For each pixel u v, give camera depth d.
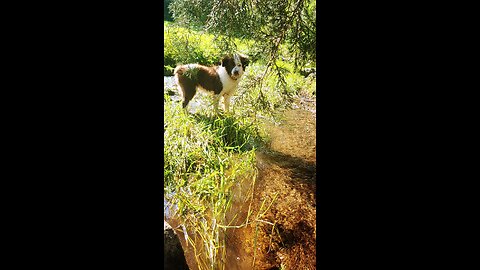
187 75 2.06
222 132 2.04
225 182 1.94
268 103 2.02
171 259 1.74
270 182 1.94
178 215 1.86
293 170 1.95
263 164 1.97
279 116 2.01
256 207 1.91
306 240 1.85
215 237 1.84
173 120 2.02
